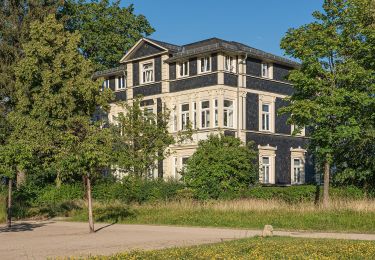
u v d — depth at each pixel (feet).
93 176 79.87
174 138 131.34
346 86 88.99
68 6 162.61
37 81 113.70
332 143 90.07
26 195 118.21
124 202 111.34
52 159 86.12
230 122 128.98
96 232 75.51
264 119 136.77
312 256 40.93
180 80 135.23
